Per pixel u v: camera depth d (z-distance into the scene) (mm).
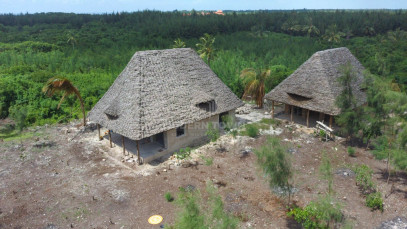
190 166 19781
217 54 67500
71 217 14938
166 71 23250
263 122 27766
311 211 13891
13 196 16844
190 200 12133
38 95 35344
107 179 18422
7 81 36812
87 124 28547
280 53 72562
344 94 21047
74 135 25875
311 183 17266
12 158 21656
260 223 14078
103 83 41562
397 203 15352
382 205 15047
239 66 58625
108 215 15023
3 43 82438
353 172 18375
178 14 140125
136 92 21109
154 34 94000
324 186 16922
